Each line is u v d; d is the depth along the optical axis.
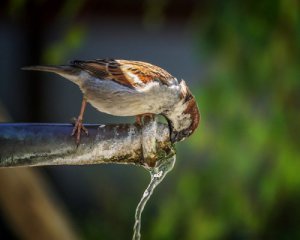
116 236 14.64
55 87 18.16
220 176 11.48
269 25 10.96
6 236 15.05
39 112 18.05
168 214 11.91
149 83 7.05
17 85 17.94
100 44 18.17
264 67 10.97
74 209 16.69
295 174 11.19
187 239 11.80
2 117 11.96
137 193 15.63
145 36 18.27
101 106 7.45
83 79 7.43
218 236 11.78
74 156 6.36
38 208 11.60
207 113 11.03
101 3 16.86
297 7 10.98
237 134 11.01
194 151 11.95
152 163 6.52
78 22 16.91
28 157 6.27
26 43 17.59
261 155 11.29
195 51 11.12
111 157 6.46
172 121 7.06
